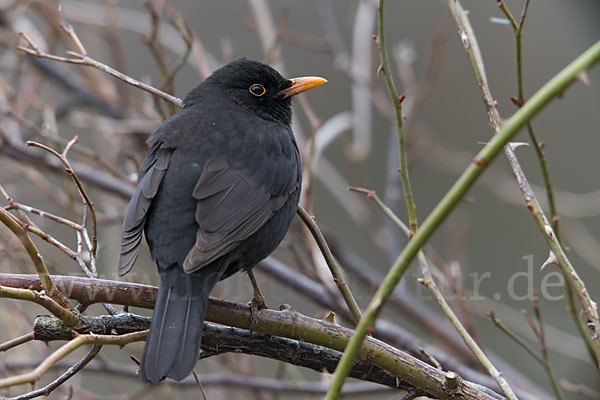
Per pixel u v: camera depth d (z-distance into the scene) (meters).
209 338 7.23
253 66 9.36
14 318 11.08
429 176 16.06
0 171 14.12
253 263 8.06
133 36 16.55
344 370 4.91
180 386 10.44
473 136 16.72
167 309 6.83
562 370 13.59
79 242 7.34
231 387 10.52
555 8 16.11
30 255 6.31
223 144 8.16
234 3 17.14
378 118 16.70
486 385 10.32
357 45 13.70
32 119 15.53
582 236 13.83
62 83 14.43
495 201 15.67
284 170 8.27
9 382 5.05
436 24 17.17
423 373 6.83
